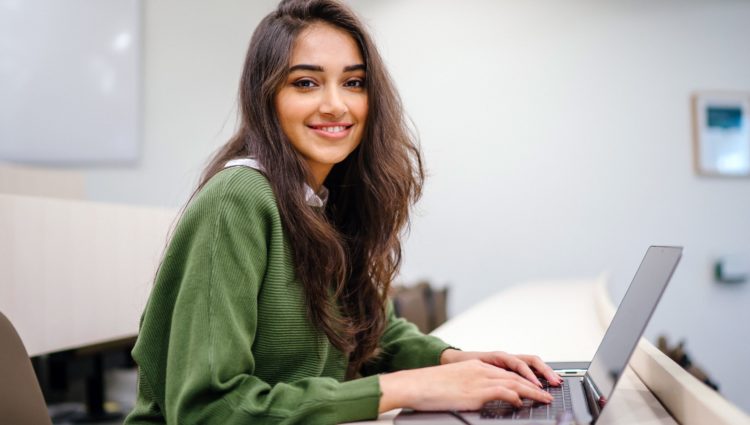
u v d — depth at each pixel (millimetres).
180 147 5410
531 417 873
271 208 993
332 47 1073
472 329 2016
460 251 5312
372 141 1145
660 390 1001
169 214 2564
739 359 5055
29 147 5371
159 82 5445
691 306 5094
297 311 1020
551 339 1794
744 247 5105
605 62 5238
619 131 5215
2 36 5359
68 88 5352
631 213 5176
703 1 5184
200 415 896
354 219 1227
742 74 5168
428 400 908
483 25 5340
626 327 946
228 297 929
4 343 953
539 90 5281
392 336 1384
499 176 5293
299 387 906
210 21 5434
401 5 5430
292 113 1060
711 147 5129
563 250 5215
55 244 1799
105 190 5410
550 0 5285
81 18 5348
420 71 5402
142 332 994
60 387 3381
